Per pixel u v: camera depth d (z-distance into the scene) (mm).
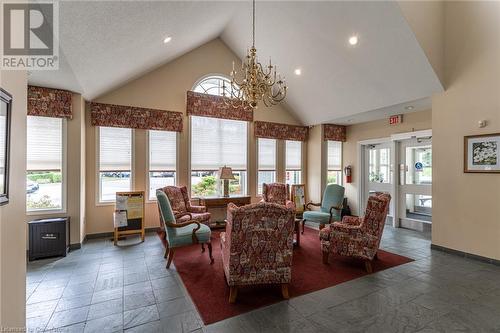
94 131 4379
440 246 3855
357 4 3344
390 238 4570
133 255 3582
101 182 4480
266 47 5004
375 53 3834
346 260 3441
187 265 3223
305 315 2135
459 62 3617
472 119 3500
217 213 5547
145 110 4688
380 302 2346
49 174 3797
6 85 1297
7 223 1302
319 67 4750
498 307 2264
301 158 6680
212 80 5594
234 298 2330
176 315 2125
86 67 3182
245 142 5844
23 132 1523
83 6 2135
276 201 5305
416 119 5047
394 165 5512
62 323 2004
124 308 2227
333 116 5723
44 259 3408
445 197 3805
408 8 3209
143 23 3006
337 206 4883
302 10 3887
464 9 3555
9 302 1336
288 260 2371
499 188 3258
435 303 2328
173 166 5035
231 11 4496
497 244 3273
